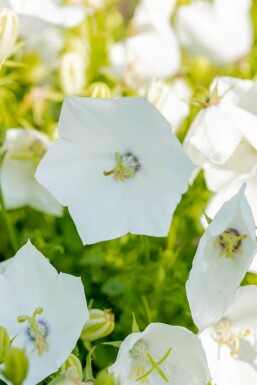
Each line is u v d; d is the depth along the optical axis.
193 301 0.31
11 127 0.44
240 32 0.46
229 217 0.31
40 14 0.41
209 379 0.32
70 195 0.33
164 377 0.32
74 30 0.46
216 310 0.32
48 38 0.44
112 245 0.41
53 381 0.30
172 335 0.32
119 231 0.33
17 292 0.32
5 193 0.41
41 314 0.32
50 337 0.32
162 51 0.44
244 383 0.34
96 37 0.46
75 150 0.33
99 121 0.33
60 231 0.43
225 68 0.47
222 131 0.35
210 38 0.46
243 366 0.34
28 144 0.40
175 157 0.33
